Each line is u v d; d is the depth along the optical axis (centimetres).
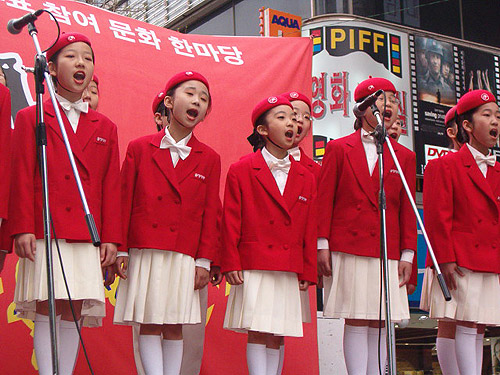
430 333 555
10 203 292
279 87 485
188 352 396
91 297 296
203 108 338
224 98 470
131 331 416
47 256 245
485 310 370
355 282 354
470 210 374
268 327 324
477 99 388
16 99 400
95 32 438
